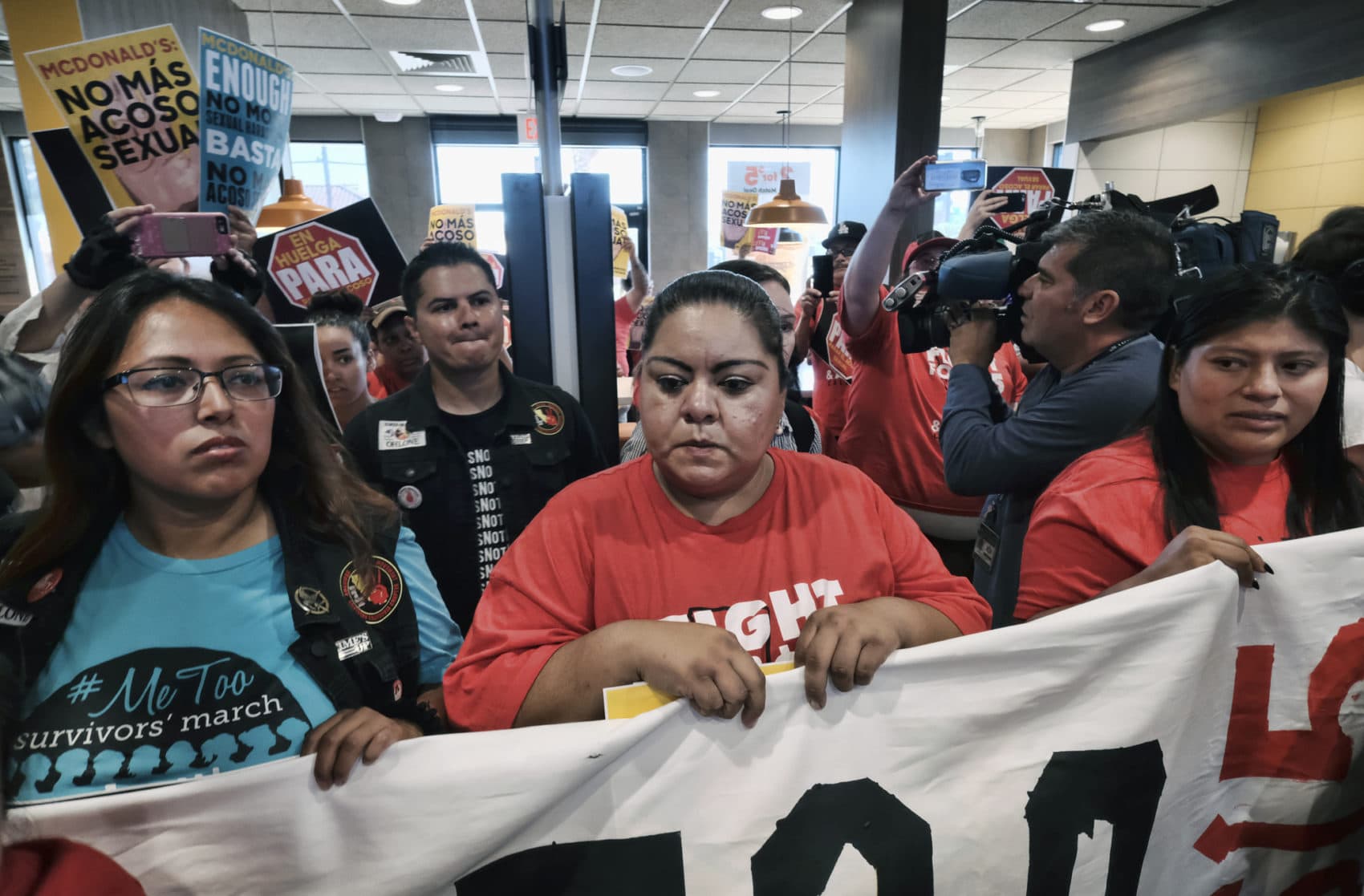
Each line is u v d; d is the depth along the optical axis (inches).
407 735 28.3
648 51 202.5
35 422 42.5
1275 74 146.9
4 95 235.3
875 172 153.3
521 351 60.7
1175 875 36.5
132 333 28.6
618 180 323.3
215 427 29.2
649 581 30.7
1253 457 37.8
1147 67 181.5
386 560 35.4
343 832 26.4
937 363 78.9
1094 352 46.8
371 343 87.2
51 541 30.0
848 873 30.0
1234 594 33.8
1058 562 39.0
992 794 31.4
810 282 105.1
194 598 30.5
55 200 109.0
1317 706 36.8
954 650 30.0
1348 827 39.4
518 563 31.6
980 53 199.8
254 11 163.0
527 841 27.7
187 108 67.5
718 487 29.9
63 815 25.0
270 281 78.0
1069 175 140.3
